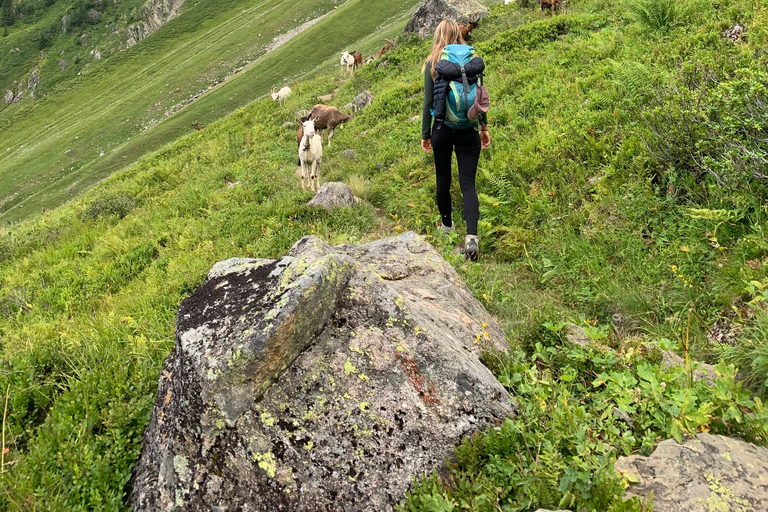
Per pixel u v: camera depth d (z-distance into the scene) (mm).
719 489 1835
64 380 3533
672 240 4027
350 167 10047
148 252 8383
